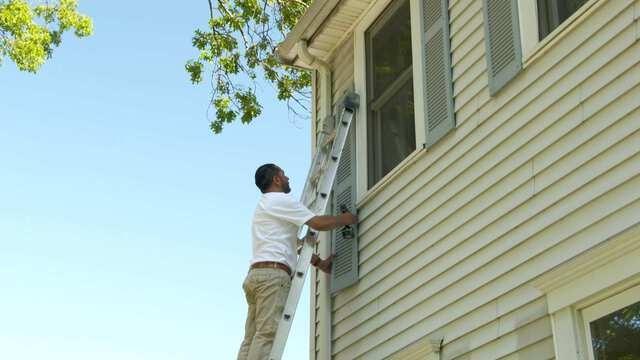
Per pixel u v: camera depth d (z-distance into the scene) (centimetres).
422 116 586
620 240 383
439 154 554
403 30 653
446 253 521
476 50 541
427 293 530
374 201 621
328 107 734
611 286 388
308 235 564
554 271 419
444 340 502
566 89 450
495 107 507
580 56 445
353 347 602
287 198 546
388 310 568
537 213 451
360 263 618
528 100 478
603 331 395
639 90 402
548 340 424
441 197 541
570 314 409
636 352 375
